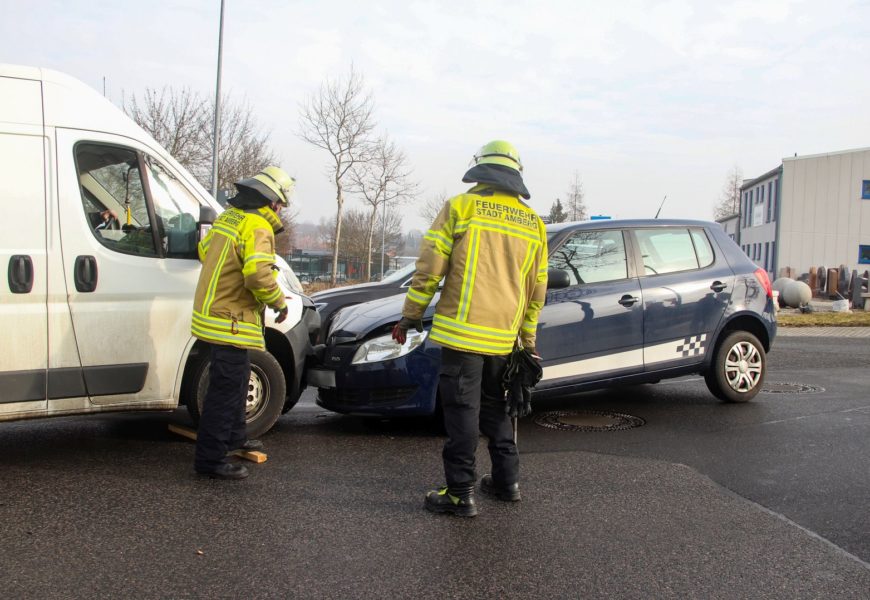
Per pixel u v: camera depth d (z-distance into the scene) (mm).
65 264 4676
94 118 4906
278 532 3727
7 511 3961
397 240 49844
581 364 6047
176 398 5094
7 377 4508
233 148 24344
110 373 4824
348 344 5699
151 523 3814
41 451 5180
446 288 3945
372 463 4977
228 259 4469
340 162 24828
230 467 4578
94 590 3068
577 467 4949
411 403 5547
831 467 4992
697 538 3730
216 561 3369
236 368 4555
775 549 3598
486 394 4160
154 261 5020
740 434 5902
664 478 4719
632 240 6523
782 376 9070
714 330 6781
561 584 3191
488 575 3268
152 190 5082
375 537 3682
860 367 9945
